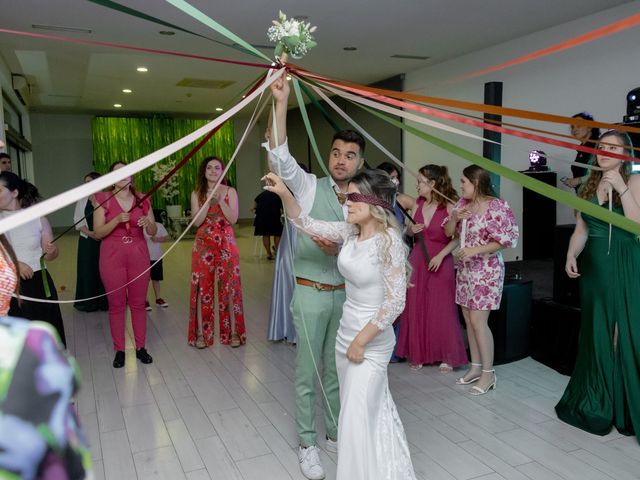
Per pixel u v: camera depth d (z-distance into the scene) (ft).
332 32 19.77
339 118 35.81
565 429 8.80
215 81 29.91
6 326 1.67
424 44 21.94
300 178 7.19
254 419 9.32
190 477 7.52
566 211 20.75
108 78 28.94
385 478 6.11
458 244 11.25
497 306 10.22
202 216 12.80
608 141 7.98
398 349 11.94
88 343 13.66
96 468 7.75
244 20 17.90
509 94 22.00
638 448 8.16
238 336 13.41
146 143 44.62
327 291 7.41
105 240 11.48
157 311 17.02
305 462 7.55
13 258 6.23
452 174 25.02
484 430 8.79
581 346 9.13
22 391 1.53
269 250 27.78
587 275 8.89
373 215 6.11
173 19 17.43
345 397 6.18
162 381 11.08
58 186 44.88
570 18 18.61
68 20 17.54
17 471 1.45
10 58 23.32
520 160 21.49
